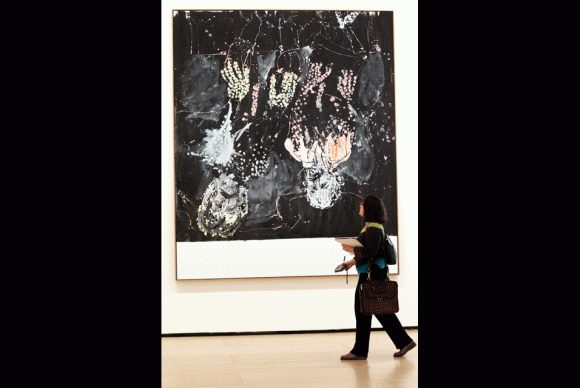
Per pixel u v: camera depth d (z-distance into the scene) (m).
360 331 5.13
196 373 4.70
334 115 7.04
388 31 7.16
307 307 6.93
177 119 6.89
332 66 7.07
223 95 6.95
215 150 6.90
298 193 6.95
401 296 7.09
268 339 6.48
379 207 5.13
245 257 6.86
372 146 7.07
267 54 7.02
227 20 7.00
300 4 7.12
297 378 4.43
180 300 6.82
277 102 6.99
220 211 6.86
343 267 5.37
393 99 7.11
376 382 4.22
